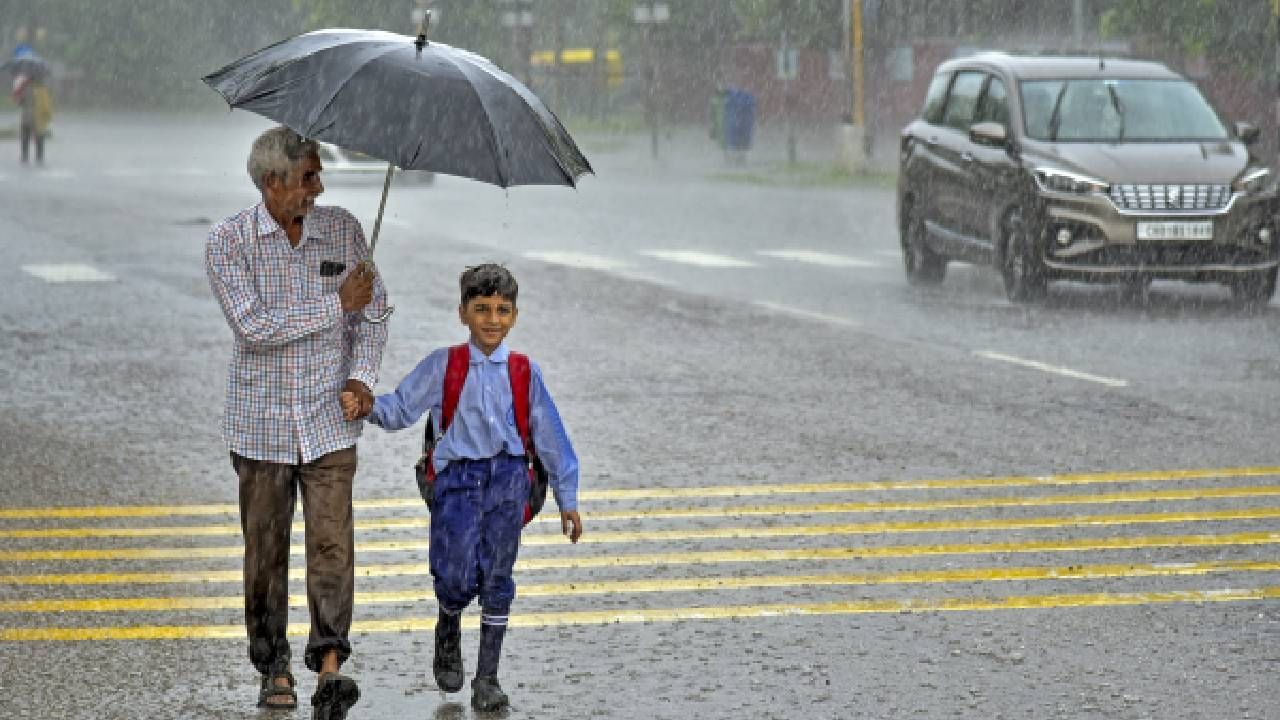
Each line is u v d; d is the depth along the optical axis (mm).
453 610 18750
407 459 32281
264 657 18828
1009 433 34062
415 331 47312
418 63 17234
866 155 127312
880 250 72312
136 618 22203
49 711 18641
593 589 23516
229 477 30578
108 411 36438
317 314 17953
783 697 19156
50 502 28672
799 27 144750
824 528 26797
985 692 19281
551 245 73188
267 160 17859
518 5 170750
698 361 42844
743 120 133625
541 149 17375
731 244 74438
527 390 18484
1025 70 57219
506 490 18375
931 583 23734
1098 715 18531
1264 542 25766
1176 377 40312
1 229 76625
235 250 17984
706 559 25031
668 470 31016
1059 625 21781
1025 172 54000
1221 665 20172
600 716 18547
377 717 18547
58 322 48781
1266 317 51312
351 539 18547
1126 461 31484
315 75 17156
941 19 147875
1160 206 52844
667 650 20875
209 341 45656
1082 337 47000
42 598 23062
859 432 34250
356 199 100375
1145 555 25062
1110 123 55594
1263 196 53250
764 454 32281
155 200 95062
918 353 44094
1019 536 26219
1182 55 106562
